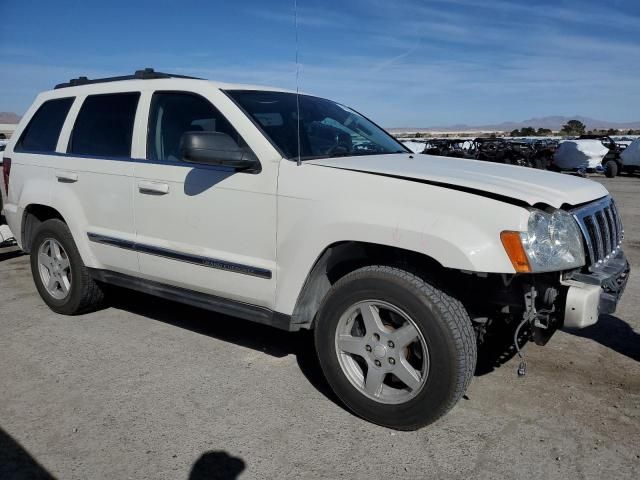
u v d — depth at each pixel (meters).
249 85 4.16
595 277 2.97
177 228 3.87
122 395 3.53
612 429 3.15
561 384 3.68
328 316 3.22
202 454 2.92
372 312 3.09
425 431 3.13
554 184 3.29
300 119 3.94
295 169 3.34
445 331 2.84
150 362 4.01
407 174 3.12
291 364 4.00
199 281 3.82
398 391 3.14
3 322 4.82
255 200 3.45
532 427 3.17
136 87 4.32
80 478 2.73
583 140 23.14
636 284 5.93
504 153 23.25
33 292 5.69
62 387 3.63
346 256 3.27
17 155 5.14
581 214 3.11
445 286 2.97
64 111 4.88
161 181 3.91
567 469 2.80
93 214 4.45
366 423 3.22
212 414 3.31
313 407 3.39
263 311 3.54
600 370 3.89
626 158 21.92
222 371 3.88
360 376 3.27
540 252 2.77
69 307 4.85
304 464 2.84
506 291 3.02
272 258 3.43
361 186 3.11
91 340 4.41
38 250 4.98
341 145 3.97
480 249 2.75
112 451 2.95
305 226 3.23
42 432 3.12
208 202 3.67
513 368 3.89
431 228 2.83
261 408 3.38
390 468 2.81
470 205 2.84
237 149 3.38
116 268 4.39
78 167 4.51
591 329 4.64
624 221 10.38
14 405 3.41
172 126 3.99
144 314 5.02
